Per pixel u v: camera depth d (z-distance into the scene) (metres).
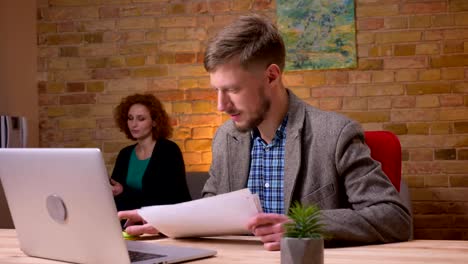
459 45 3.87
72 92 4.38
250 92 1.68
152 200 3.71
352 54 3.95
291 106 1.86
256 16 1.73
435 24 3.90
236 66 1.65
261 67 1.69
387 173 1.94
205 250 1.36
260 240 1.60
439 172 3.88
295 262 1.00
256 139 1.96
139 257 1.28
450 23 3.88
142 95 3.92
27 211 1.35
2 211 3.77
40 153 1.25
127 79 4.31
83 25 4.37
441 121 3.88
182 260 1.28
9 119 3.65
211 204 1.50
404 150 3.92
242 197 1.45
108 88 4.33
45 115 4.41
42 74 4.41
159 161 3.76
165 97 4.25
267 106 1.74
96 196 1.16
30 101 4.38
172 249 1.38
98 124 4.34
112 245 1.18
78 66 4.37
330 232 1.45
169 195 3.72
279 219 1.44
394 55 3.94
